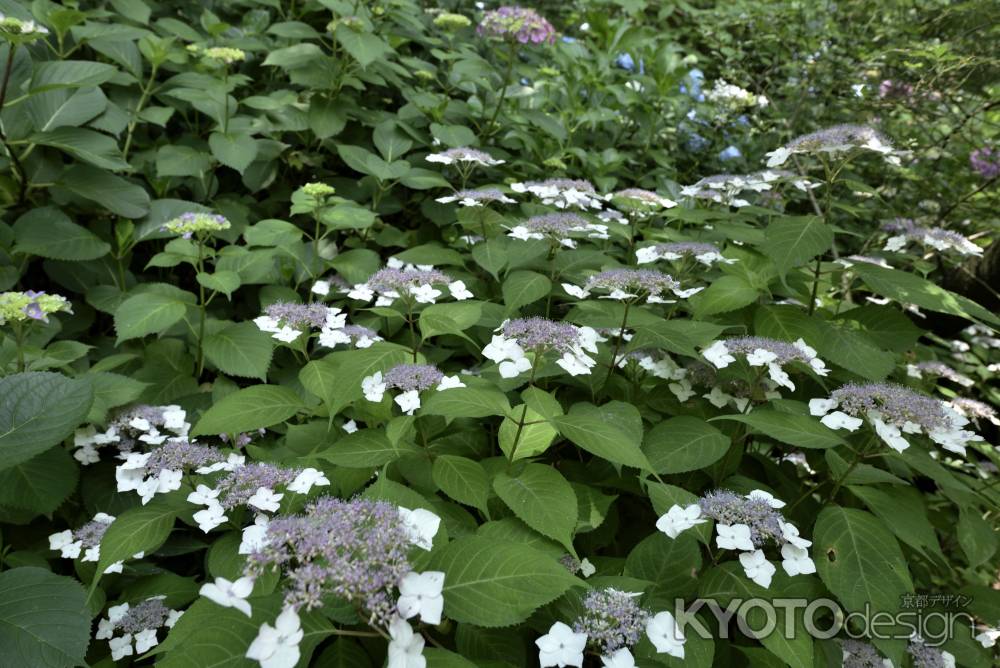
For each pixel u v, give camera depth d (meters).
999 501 2.66
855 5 5.52
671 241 3.22
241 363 2.54
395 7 4.29
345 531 1.30
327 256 3.53
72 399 1.77
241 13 4.52
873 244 4.44
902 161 4.80
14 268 2.82
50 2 3.52
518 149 4.25
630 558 1.79
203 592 1.15
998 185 4.48
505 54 4.57
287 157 3.85
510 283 2.60
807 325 2.48
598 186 4.12
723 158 5.07
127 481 1.95
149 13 3.73
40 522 2.30
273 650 1.14
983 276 4.07
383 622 1.28
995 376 4.19
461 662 1.28
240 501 1.70
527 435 1.94
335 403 1.89
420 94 4.01
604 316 2.45
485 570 1.37
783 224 2.53
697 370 2.45
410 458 2.02
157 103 3.84
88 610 1.51
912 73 4.95
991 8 4.66
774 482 2.42
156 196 3.51
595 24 5.03
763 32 5.72
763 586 1.55
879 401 1.97
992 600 2.09
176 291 2.91
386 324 2.99
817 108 5.42
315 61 3.71
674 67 4.70
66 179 2.99
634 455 1.63
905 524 1.88
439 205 3.71
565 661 1.37
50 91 3.02
